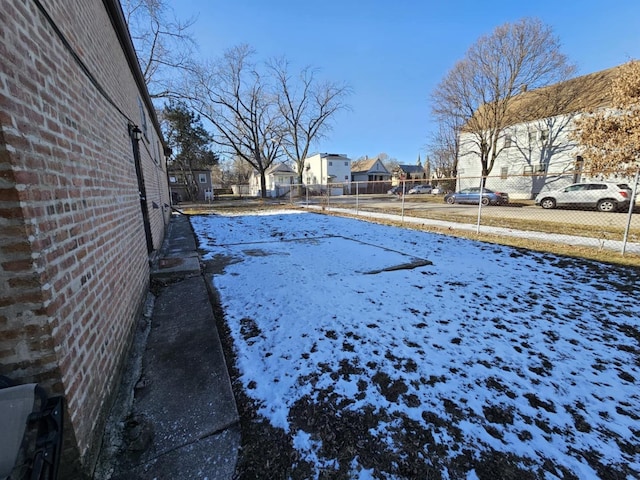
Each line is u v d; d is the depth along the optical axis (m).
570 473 1.46
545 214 11.95
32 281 1.21
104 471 1.46
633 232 7.90
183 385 2.08
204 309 3.34
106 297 2.09
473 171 24.38
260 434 1.69
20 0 1.31
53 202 1.45
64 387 1.31
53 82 1.62
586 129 12.60
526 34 18.12
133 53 4.54
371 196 29.89
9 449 1.05
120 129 3.50
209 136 27.22
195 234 8.62
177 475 1.43
